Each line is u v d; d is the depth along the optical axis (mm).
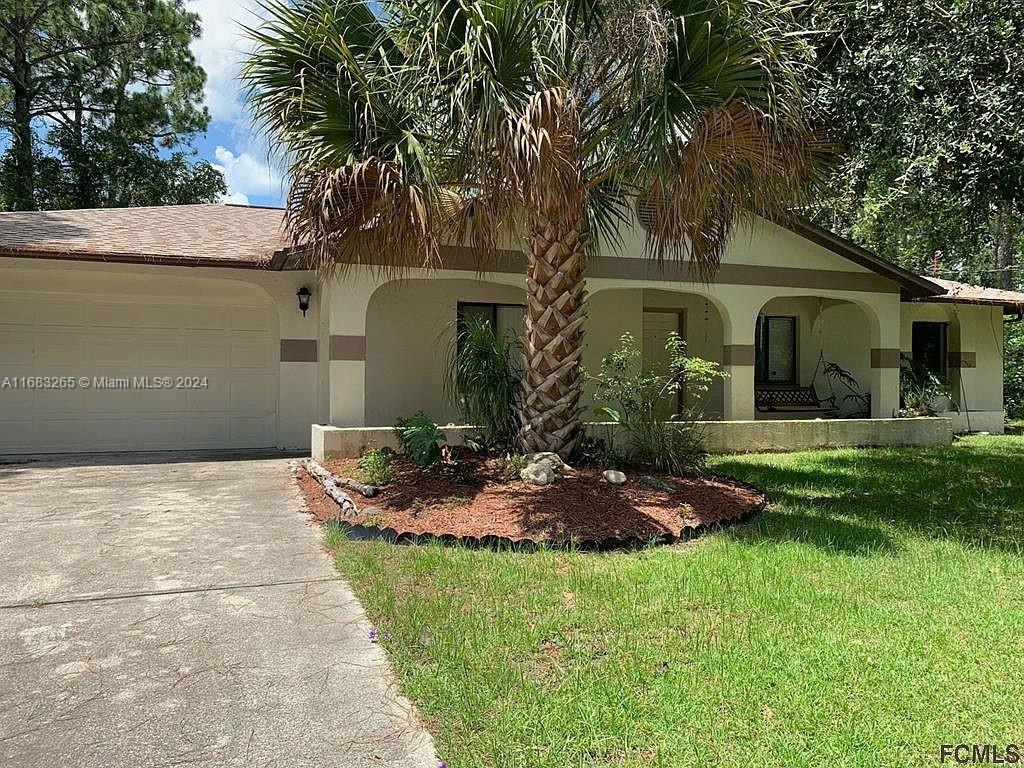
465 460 7906
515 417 8281
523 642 3678
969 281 19078
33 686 3219
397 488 6902
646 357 14523
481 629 3848
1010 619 4102
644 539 5648
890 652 3619
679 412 13289
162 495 7523
